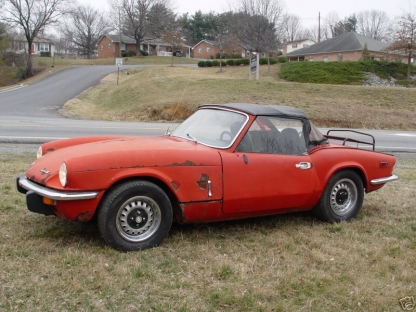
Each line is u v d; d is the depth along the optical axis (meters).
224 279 3.38
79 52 98.19
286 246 4.16
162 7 81.56
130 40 85.88
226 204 4.16
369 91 27.08
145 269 3.46
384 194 6.48
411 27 38.75
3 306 2.81
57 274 3.30
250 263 3.69
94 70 49.84
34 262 3.49
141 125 16.86
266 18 44.84
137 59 71.00
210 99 23.42
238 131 4.37
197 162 4.00
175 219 4.37
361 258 3.92
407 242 4.41
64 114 22.67
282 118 4.68
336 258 3.91
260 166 4.31
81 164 3.60
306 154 4.71
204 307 2.95
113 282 3.20
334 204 4.99
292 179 4.52
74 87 37.41
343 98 25.62
